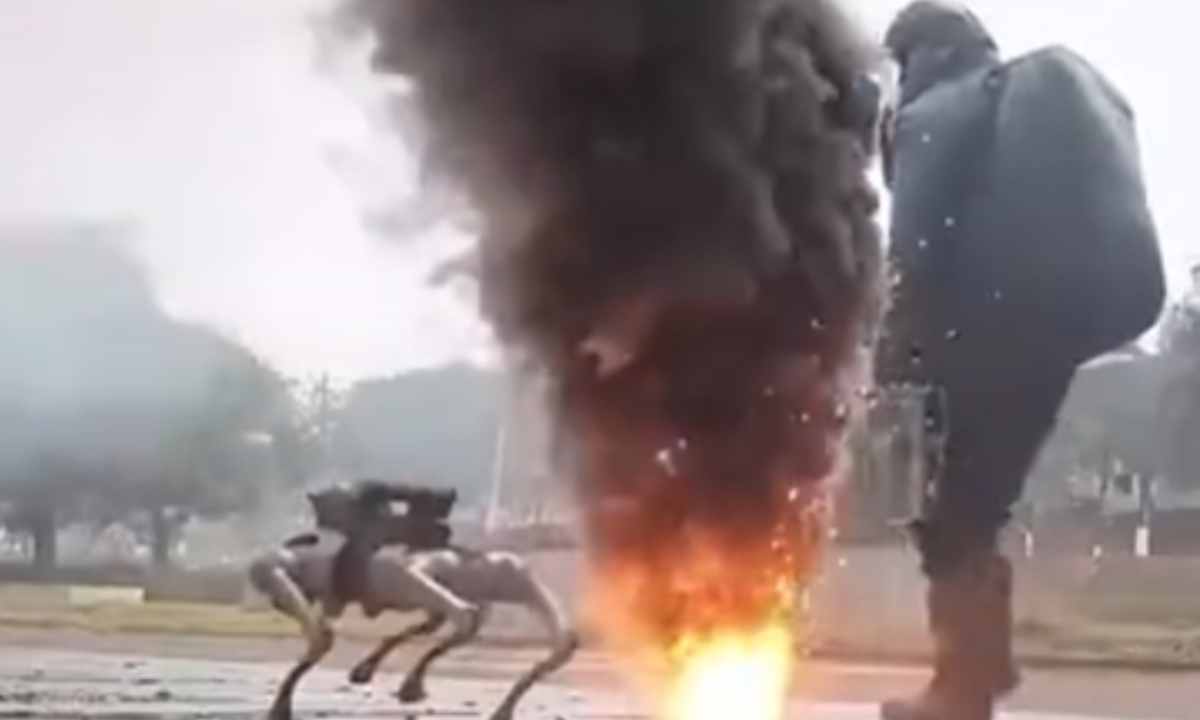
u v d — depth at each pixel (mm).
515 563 8695
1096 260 8430
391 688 12859
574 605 4418
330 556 8773
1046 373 8445
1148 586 33906
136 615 31203
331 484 8945
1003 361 8359
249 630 27219
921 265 8336
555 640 8844
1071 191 8430
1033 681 19625
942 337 8328
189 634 25859
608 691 12484
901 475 7980
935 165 8414
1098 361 10219
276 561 8844
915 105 8602
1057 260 8391
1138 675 21406
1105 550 37781
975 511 8422
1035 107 8469
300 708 10359
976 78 8594
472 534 9086
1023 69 8570
